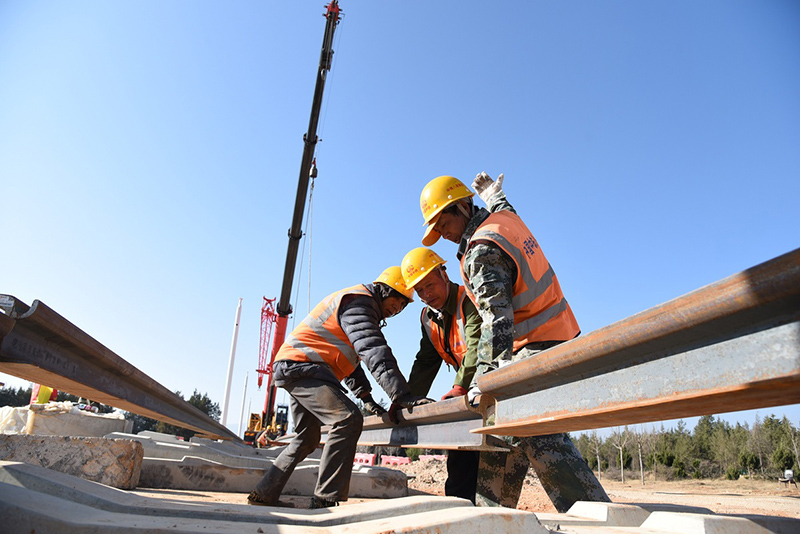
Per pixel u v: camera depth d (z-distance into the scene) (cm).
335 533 141
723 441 3188
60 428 844
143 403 496
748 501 1113
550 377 194
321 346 372
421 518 144
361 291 394
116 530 126
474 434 277
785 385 113
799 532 171
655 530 173
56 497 144
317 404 355
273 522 158
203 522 146
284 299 1936
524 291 338
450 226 398
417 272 432
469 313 426
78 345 311
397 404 363
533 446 337
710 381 128
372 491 550
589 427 203
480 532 137
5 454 370
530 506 683
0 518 122
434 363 531
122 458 386
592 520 195
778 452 2731
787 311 111
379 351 361
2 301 246
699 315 125
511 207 407
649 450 3288
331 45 1603
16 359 254
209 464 484
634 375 154
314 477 512
